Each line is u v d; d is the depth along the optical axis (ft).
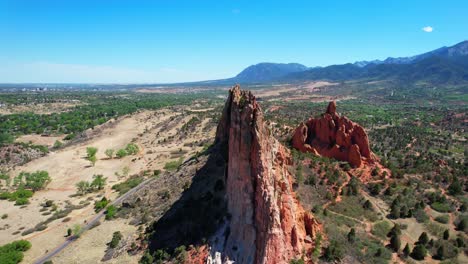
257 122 194.18
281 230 184.65
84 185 475.72
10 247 284.41
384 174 314.96
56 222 353.92
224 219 212.23
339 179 288.30
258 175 190.90
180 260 205.57
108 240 282.56
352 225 236.43
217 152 325.21
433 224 258.37
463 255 225.15
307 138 348.79
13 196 444.14
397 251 220.43
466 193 319.27
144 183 461.37
